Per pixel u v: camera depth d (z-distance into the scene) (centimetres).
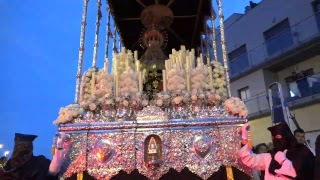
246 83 2022
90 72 424
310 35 1575
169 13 595
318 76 1528
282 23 1900
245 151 350
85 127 369
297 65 1764
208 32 690
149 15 589
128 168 358
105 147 359
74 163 357
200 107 388
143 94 398
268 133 1730
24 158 354
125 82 400
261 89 1898
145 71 481
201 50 741
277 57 1752
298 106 1555
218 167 361
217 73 430
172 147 367
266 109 1747
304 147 362
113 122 374
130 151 365
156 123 375
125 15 736
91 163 359
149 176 356
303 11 1756
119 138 369
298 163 343
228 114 385
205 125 376
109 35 693
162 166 360
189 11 714
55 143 344
